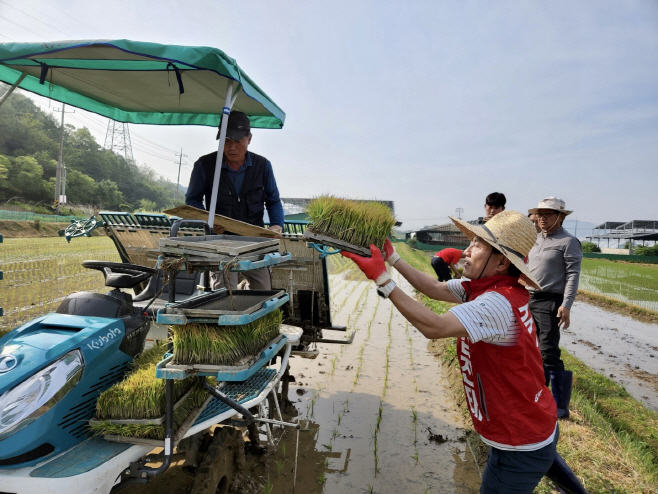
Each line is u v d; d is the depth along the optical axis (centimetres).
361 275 1766
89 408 245
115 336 267
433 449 400
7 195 5206
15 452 204
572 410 470
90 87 429
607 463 358
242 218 452
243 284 472
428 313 190
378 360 657
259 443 384
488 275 211
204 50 292
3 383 212
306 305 479
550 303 454
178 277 473
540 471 200
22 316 730
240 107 479
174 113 513
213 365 219
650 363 740
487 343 197
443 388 551
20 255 1684
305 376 583
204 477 255
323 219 220
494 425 199
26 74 395
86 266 319
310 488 335
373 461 378
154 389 235
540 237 475
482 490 215
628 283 1941
